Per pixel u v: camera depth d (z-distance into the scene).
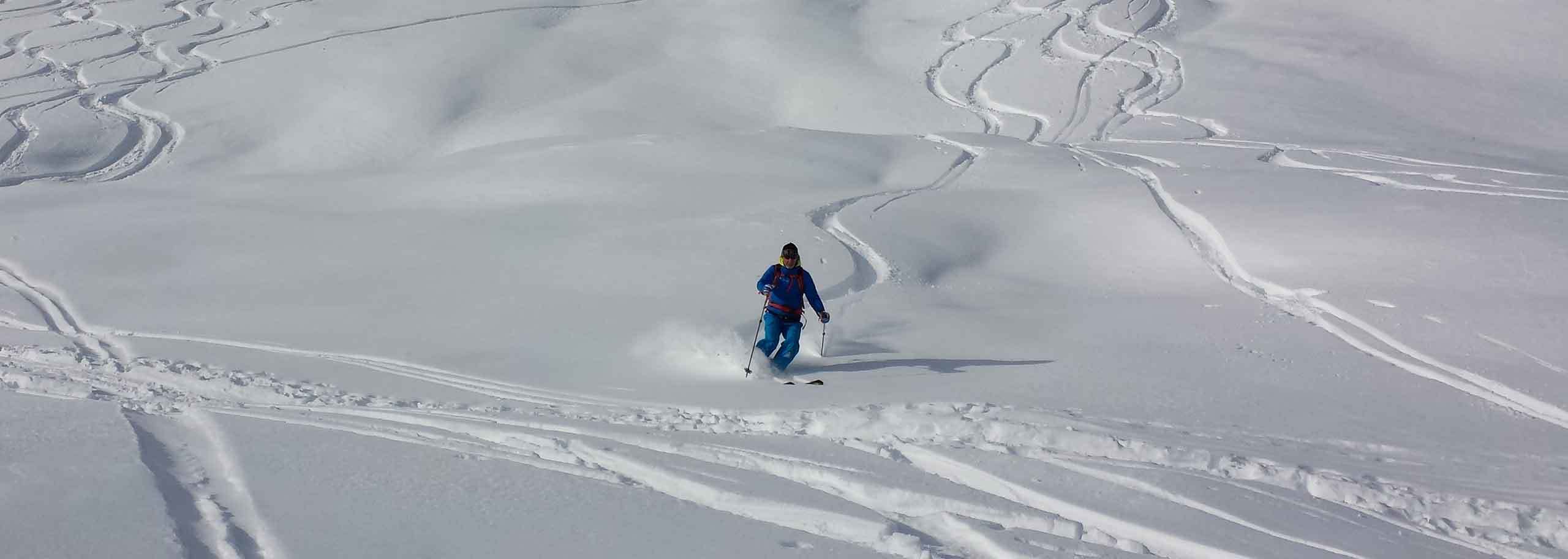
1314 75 32.84
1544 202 13.52
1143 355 8.66
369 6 43.34
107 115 32.03
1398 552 4.53
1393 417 6.73
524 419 6.84
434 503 4.58
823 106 34.00
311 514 4.32
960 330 10.06
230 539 3.98
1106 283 12.21
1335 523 4.85
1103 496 5.09
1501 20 37.78
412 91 34.25
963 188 17.44
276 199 19.66
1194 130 27.81
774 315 8.78
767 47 38.62
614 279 12.28
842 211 15.02
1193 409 6.81
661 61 38.00
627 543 4.18
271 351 9.90
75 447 5.02
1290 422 6.55
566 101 34.59
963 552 4.33
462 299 11.80
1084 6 41.62
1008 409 6.70
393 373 8.90
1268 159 19.84
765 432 6.54
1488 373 7.77
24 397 6.75
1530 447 6.09
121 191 21.27
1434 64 33.84
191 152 30.05
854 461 5.61
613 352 9.56
